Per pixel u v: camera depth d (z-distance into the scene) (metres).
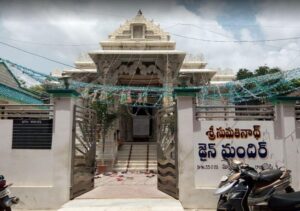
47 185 7.40
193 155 7.36
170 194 7.97
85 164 8.66
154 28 17.50
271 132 7.50
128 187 9.62
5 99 14.07
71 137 7.61
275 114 7.61
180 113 7.48
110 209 6.74
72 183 7.54
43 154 7.50
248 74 26.45
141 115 19.77
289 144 7.32
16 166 7.49
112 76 16.45
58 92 7.55
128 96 15.70
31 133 7.59
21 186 7.37
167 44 16.70
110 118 14.75
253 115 7.81
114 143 14.95
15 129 7.62
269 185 5.62
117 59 16.30
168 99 15.21
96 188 9.45
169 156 8.13
